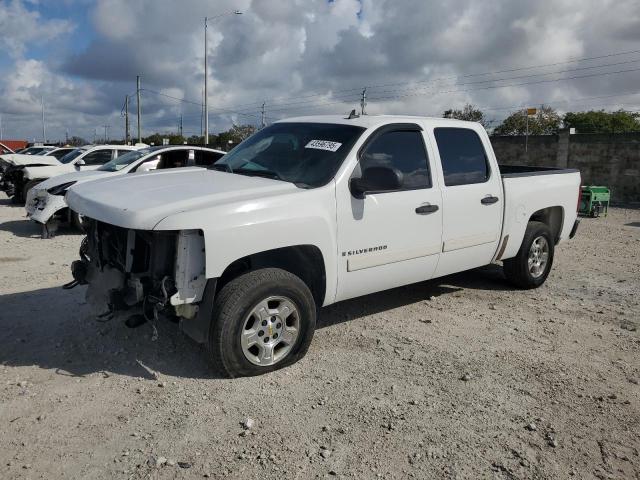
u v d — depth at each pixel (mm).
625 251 9555
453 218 5406
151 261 3971
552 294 6652
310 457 3195
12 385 3945
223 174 4883
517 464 3207
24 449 3189
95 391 3891
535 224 6629
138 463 3090
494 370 4410
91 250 4605
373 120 5043
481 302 6223
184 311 3877
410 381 4172
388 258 4891
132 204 3938
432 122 5426
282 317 4211
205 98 34219
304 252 4477
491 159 5918
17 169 14922
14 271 7191
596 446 3418
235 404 3746
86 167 13812
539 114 45281
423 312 5797
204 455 3180
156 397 3816
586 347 4965
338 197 4477
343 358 4551
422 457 3236
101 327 5027
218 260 3824
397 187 4535
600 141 19156
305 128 5254
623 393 4098
